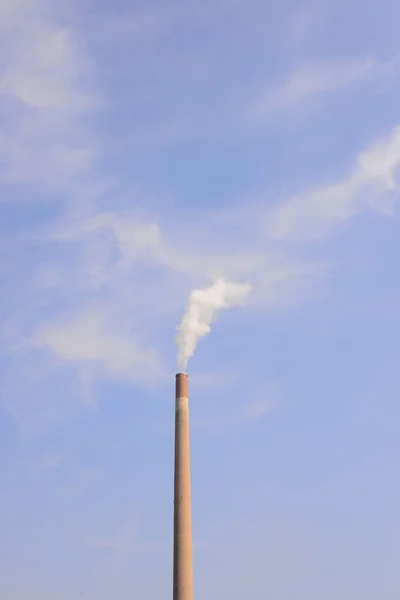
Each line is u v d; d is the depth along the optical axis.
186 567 52.09
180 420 56.97
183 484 54.69
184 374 58.84
